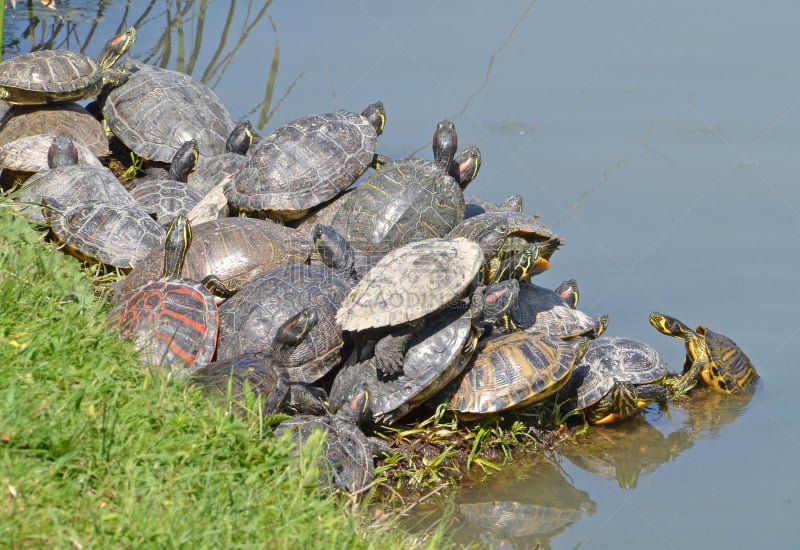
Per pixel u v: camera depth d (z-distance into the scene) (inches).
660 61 791.1
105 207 500.4
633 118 717.3
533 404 458.9
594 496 410.0
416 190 518.9
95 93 654.5
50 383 285.3
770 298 560.7
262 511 267.6
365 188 526.6
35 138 593.0
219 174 621.6
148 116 660.1
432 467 407.2
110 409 282.7
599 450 452.1
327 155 547.8
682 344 555.8
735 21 864.9
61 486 250.1
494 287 424.5
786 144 680.4
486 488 410.0
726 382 510.0
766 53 800.3
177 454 273.4
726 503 404.8
